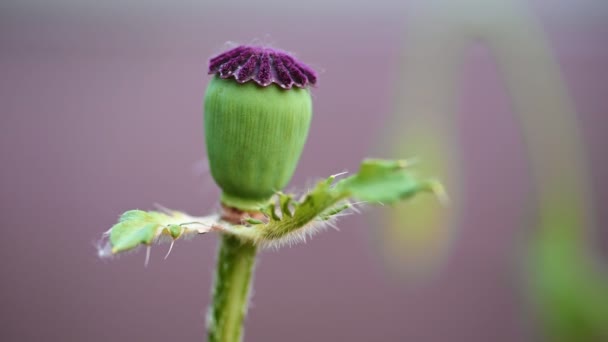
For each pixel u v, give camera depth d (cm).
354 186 21
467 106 78
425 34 41
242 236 25
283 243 24
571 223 42
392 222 40
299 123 25
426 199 39
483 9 41
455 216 40
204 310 69
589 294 40
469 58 78
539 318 42
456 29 41
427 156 40
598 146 78
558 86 42
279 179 25
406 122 40
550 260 41
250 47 25
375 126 78
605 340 39
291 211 25
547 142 42
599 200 76
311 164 77
